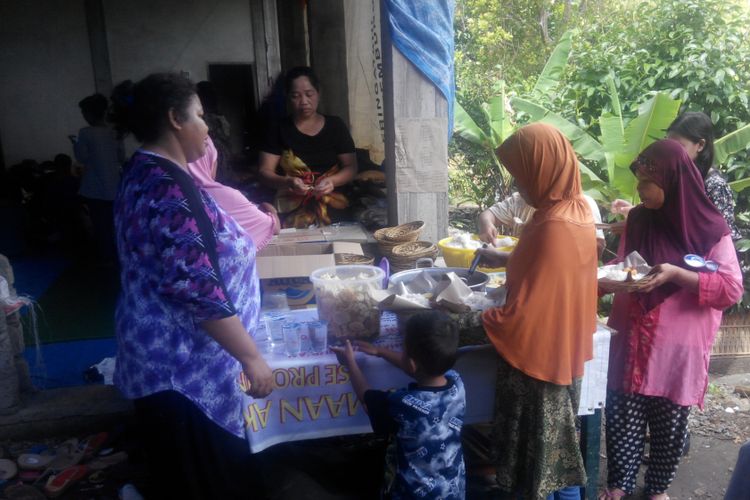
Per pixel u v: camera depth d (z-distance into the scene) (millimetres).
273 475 2846
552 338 2141
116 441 3223
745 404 4008
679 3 5836
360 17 5895
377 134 5973
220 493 2131
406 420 2119
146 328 1912
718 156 4766
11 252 7004
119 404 3381
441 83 4078
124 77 9195
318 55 6711
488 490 2807
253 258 2184
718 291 2502
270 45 9492
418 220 4238
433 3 3979
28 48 8891
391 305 2264
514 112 8031
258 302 2240
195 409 2020
